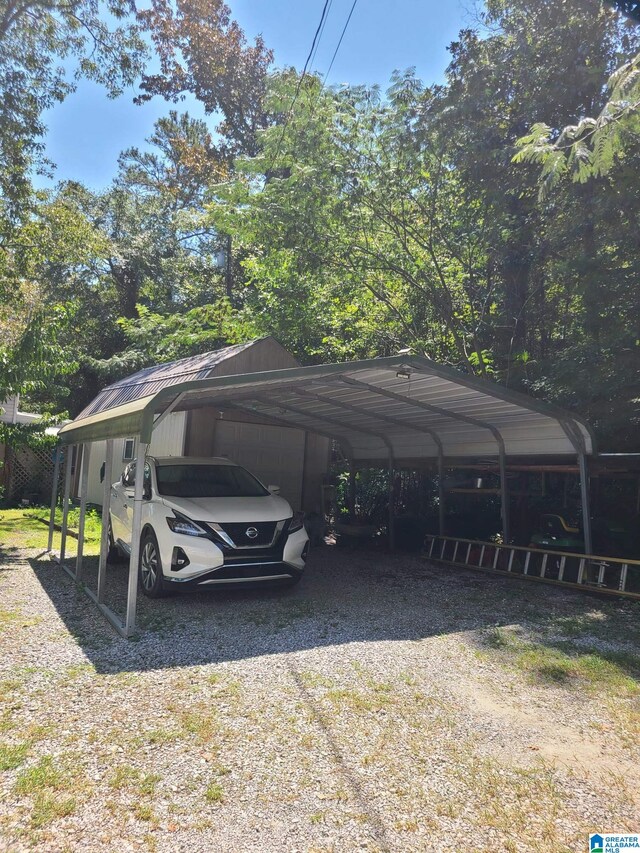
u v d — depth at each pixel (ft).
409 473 42.37
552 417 25.85
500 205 35.55
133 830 8.92
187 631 18.31
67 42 47.73
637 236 28.22
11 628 18.31
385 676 15.17
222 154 84.53
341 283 46.47
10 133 45.55
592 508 32.40
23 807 9.37
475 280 42.86
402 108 38.88
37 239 50.21
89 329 79.05
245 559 21.18
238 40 80.33
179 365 40.88
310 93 40.16
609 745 11.89
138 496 17.89
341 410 31.91
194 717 12.57
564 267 30.55
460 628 19.58
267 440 39.91
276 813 9.41
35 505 56.85
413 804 9.74
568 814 9.56
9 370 33.14
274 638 17.93
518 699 14.05
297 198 40.63
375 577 27.78
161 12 75.92
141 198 86.89
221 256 83.76
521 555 29.68
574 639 18.65
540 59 34.71
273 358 37.40
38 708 12.79
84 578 25.82
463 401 26.66
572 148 21.40
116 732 11.84
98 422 22.43
